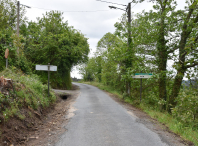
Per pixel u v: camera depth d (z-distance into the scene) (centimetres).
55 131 521
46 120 659
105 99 1346
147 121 654
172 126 562
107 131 524
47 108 818
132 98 1305
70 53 2514
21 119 505
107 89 2427
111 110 874
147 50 1153
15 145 393
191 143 431
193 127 636
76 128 555
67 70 2669
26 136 457
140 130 536
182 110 698
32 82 895
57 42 2264
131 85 1336
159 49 1080
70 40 2500
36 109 670
